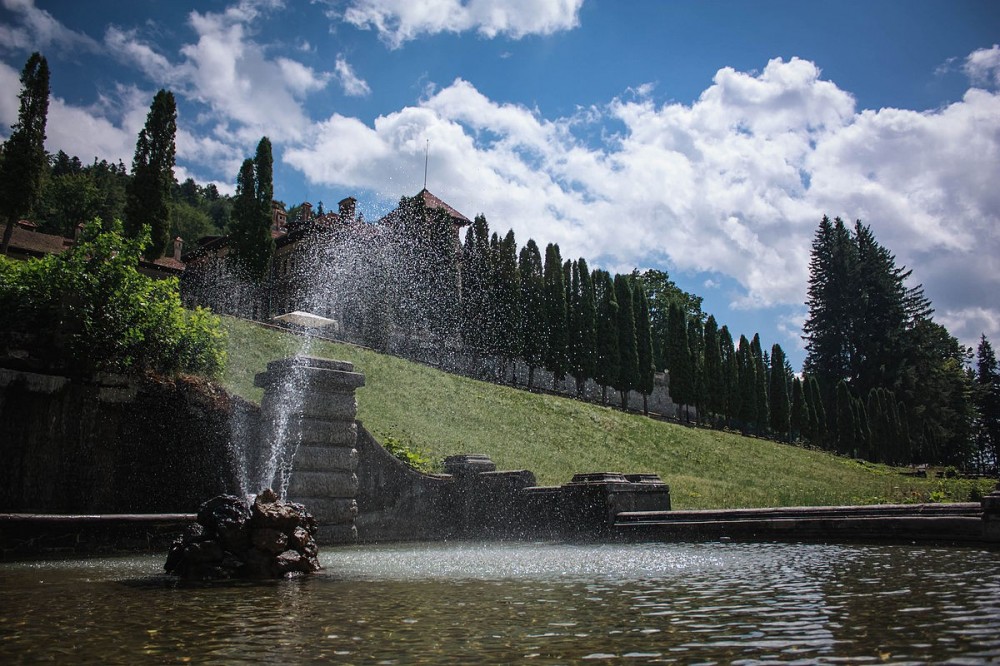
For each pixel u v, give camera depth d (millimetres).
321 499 11398
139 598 5445
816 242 85438
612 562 8078
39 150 37438
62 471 10234
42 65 37781
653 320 85188
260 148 43719
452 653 3592
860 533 9750
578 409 37375
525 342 46188
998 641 3635
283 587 6082
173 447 11414
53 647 3754
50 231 85938
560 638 3928
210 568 6723
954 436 80312
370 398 25297
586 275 50938
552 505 13344
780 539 10586
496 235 46656
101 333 11055
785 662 3330
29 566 7688
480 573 7109
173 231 107938
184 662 3424
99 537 8836
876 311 80938
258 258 42688
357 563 8305
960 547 8500
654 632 4055
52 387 10320
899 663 3262
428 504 13656
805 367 84375
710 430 48500
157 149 37812
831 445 70188
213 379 13023
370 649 3688
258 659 3480
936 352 83125
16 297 10711
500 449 24938
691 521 11703
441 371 34594
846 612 4527
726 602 5027
